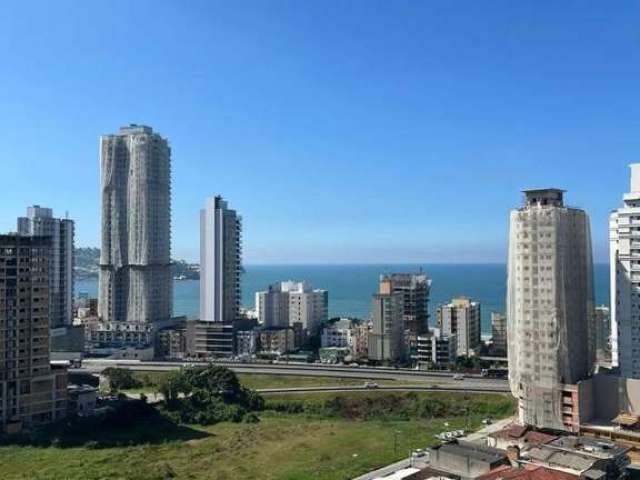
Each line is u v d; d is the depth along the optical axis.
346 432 193.75
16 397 197.38
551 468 136.62
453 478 137.62
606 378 190.00
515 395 198.75
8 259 198.25
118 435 191.50
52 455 171.50
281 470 156.62
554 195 199.25
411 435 189.00
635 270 198.25
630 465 162.50
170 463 164.25
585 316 199.88
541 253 192.12
